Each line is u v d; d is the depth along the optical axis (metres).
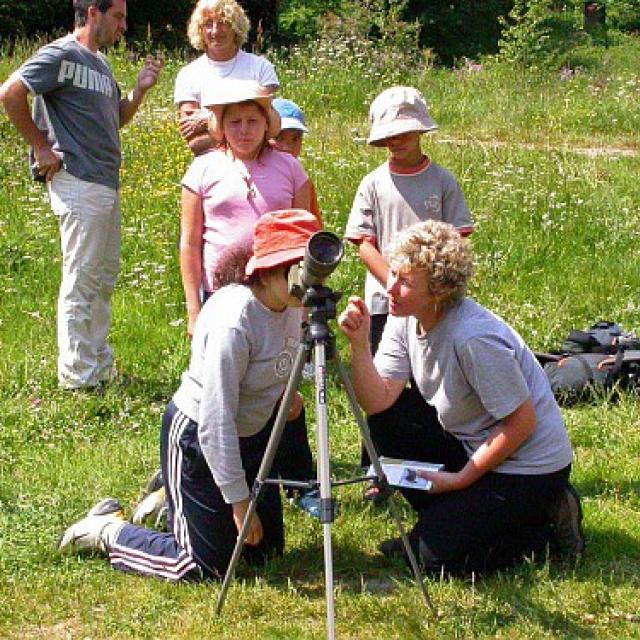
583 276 13.93
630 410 9.95
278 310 6.36
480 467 6.65
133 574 6.81
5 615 6.34
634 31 47.72
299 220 6.24
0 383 10.43
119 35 10.19
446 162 17.83
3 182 15.98
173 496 6.70
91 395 10.16
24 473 8.51
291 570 6.87
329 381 10.49
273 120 7.91
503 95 25.06
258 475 6.22
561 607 6.36
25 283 13.12
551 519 6.91
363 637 6.07
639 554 7.09
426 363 6.69
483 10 42.78
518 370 6.53
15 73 9.70
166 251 13.84
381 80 25.69
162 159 16.94
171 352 11.49
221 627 6.16
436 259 6.41
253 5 39.44
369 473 7.02
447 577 6.70
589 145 21.66
